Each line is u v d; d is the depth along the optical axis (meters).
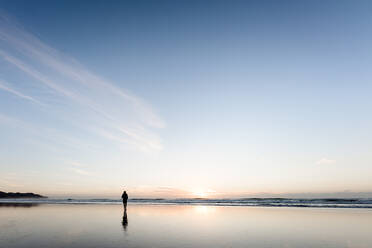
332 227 13.30
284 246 8.84
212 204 41.78
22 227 13.24
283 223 15.08
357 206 30.64
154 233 11.46
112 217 18.56
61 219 17.17
